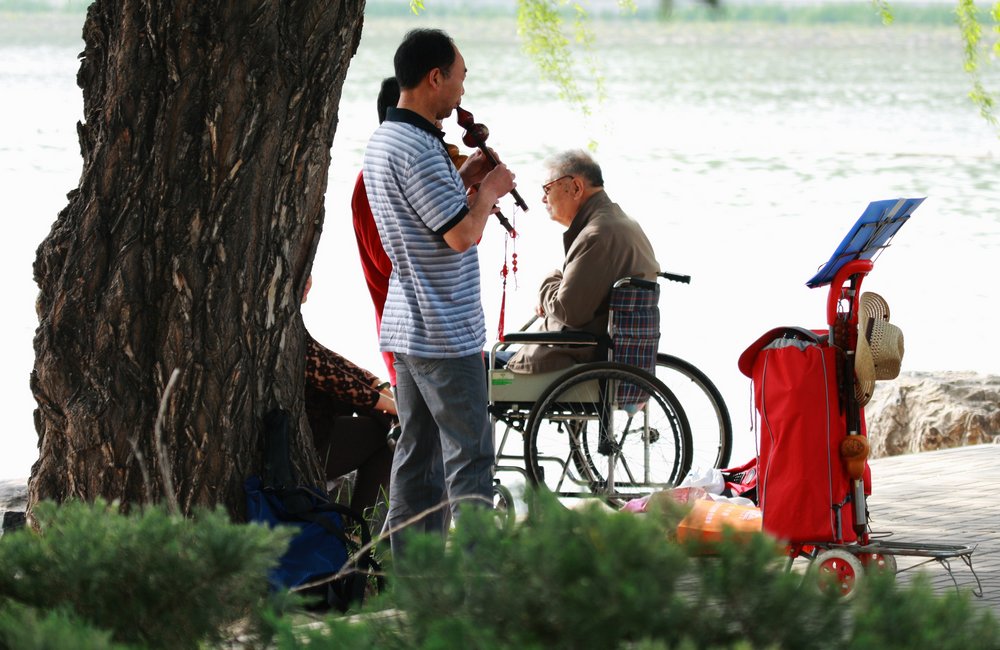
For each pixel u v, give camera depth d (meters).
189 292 16.06
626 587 7.52
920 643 7.60
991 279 49.38
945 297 46.44
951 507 22.45
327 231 59.12
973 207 67.88
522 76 184.38
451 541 8.45
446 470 15.84
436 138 15.68
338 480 19.50
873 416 32.62
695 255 54.66
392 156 15.48
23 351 37.97
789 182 78.69
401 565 8.25
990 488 24.06
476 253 16.02
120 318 15.98
